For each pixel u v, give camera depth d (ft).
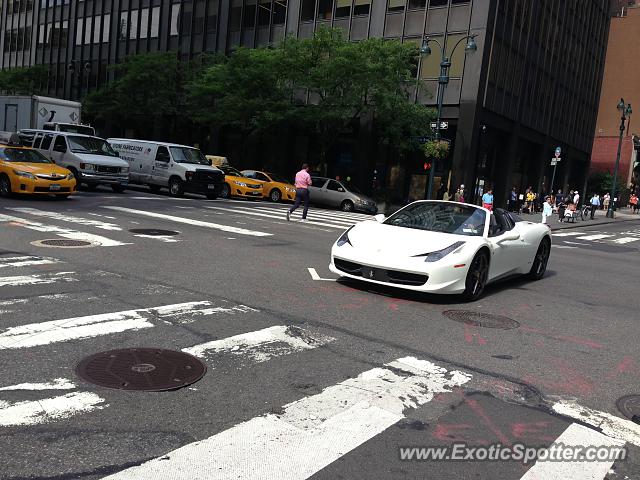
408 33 110.22
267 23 128.47
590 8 165.48
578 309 27.35
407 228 28.37
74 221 43.21
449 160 111.86
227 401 13.55
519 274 33.76
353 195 91.97
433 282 24.63
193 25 141.08
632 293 33.65
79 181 69.77
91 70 166.20
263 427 12.34
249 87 102.89
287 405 13.55
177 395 13.66
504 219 32.22
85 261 28.71
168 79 130.82
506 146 124.16
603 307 28.45
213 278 27.09
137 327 18.58
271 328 19.63
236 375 15.20
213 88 106.01
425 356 17.95
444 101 106.52
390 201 108.99
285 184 96.99
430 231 27.81
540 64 133.18
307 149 128.57
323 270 31.14
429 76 108.06
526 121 129.39
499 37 108.88
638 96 241.96
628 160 223.10
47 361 15.16
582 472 11.36
